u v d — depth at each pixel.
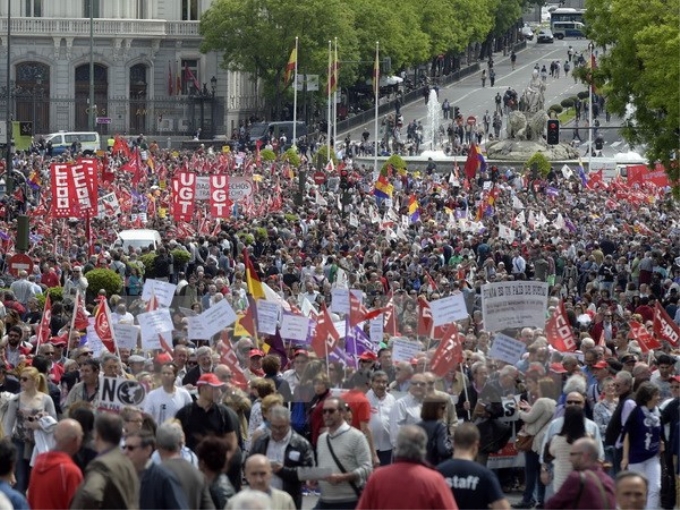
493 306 53.72
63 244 108.81
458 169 183.50
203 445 37.19
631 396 48.38
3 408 47.53
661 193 161.62
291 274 93.25
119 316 63.91
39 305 78.94
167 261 102.00
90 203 106.50
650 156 122.94
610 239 122.19
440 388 50.59
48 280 92.19
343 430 41.34
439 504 33.28
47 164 183.25
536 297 53.81
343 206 139.38
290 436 41.88
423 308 62.41
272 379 49.88
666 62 118.44
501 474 54.09
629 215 146.00
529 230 130.50
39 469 36.91
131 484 34.50
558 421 44.69
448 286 86.75
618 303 87.19
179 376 52.03
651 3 123.25
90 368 47.53
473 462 35.38
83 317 66.00
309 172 187.75
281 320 61.09
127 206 137.38
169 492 35.44
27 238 93.50
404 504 33.22
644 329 65.31
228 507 31.42
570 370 52.16
